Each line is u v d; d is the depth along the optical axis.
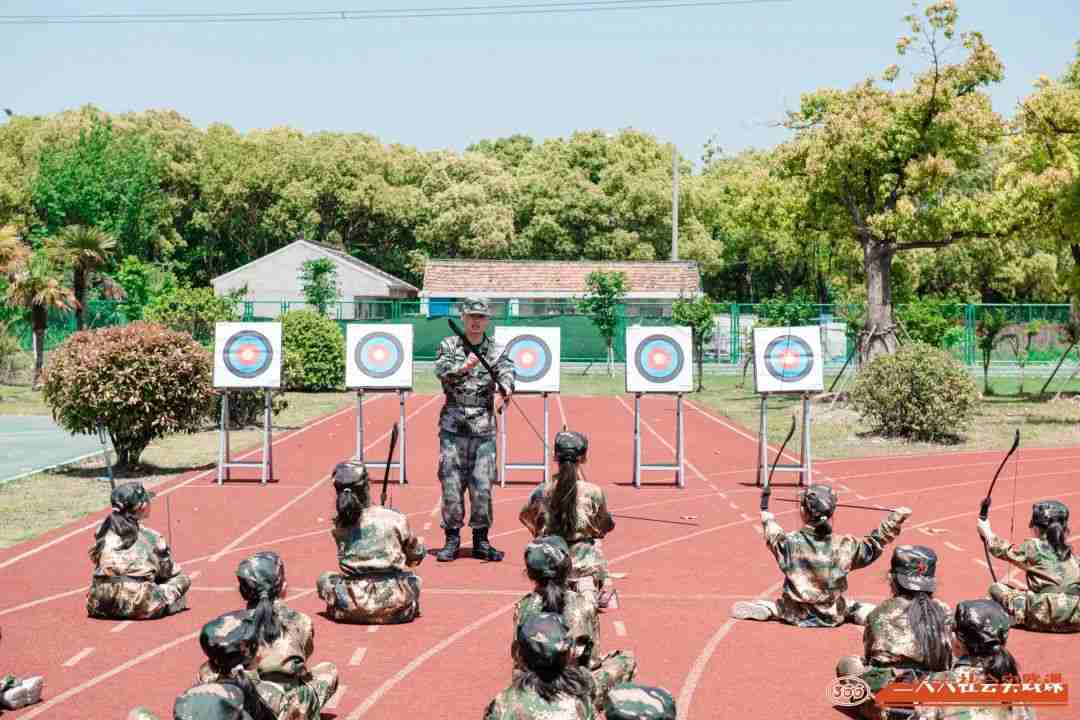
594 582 9.72
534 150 89.19
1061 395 35.44
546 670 5.06
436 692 7.80
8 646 8.88
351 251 80.25
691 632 9.47
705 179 86.44
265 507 15.98
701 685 8.00
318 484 18.23
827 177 30.89
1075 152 30.45
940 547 13.32
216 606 10.26
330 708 7.41
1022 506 16.31
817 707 7.52
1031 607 9.45
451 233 73.31
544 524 9.80
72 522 14.73
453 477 12.56
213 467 20.20
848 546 9.65
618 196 71.00
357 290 58.81
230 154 77.75
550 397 36.38
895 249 31.25
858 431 25.64
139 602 9.62
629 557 12.77
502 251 72.56
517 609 6.67
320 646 8.95
